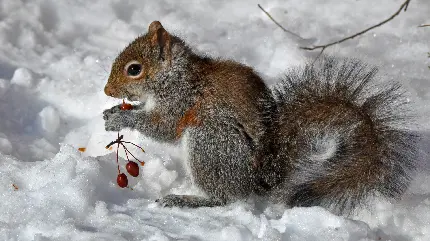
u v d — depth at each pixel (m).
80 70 12.48
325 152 8.89
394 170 8.75
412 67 12.72
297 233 7.95
